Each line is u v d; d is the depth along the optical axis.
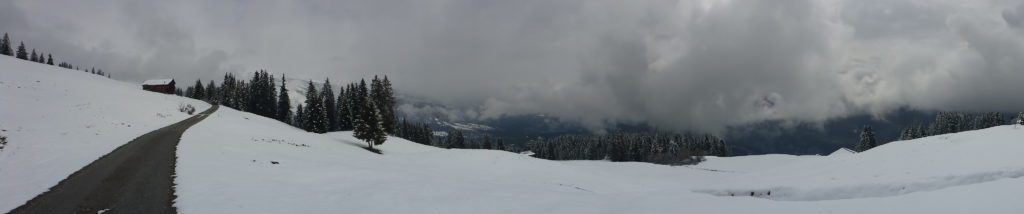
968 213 9.09
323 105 81.69
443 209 13.17
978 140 29.27
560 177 32.78
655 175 41.50
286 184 16.69
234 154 26.12
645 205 13.43
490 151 41.41
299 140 54.22
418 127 114.94
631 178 37.88
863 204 11.27
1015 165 19.72
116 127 40.75
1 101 40.44
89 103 51.88
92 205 13.90
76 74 88.00
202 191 14.88
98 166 21.16
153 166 20.50
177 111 64.31
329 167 24.00
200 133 38.16
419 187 16.09
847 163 32.06
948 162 24.97
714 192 19.53
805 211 11.38
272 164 23.12
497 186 17.16
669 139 131.38
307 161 27.70
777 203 12.62
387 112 80.69
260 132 54.00
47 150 26.84
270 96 103.81
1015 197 9.24
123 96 65.81
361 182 17.23
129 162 22.06
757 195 18.67
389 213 12.73
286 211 12.71
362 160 35.81
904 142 34.19
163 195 14.67
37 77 61.69
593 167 44.88
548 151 139.62
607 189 30.48
